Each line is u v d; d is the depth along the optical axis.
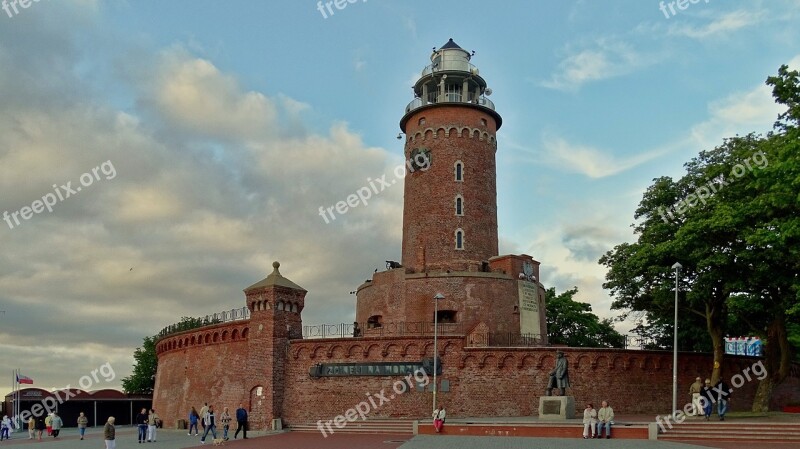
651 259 47.44
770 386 47.91
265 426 49.91
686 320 57.84
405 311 57.88
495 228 63.59
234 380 54.00
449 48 65.94
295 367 51.31
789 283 43.03
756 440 35.72
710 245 44.09
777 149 36.97
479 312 56.88
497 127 67.12
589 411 37.94
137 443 44.06
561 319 81.81
